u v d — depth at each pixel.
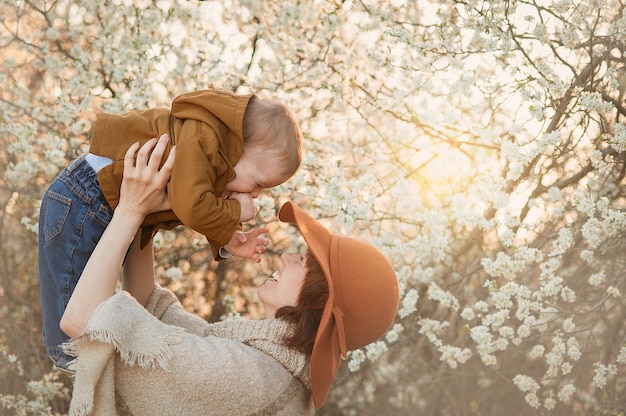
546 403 3.79
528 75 3.52
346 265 1.67
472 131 3.66
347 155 4.07
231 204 1.71
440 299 3.80
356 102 3.97
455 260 4.16
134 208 1.59
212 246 1.84
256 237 1.86
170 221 1.76
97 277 1.51
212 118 1.69
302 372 1.64
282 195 4.18
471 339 4.17
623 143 3.37
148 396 1.49
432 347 4.21
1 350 4.46
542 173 3.70
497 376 4.19
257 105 1.78
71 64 4.17
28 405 4.21
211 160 1.65
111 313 1.45
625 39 3.38
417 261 3.86
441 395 4.44
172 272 4.20
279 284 1.75
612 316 3.81
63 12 4.18
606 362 3.84
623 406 3.79
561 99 3.53
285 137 1.78
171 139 1.67
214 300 4.57
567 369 3.69
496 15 3.47
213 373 1.52
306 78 4.01
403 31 3.67
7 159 4.41
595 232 3.44
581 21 3.42
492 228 3.83
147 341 1.48
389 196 3.99
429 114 3.73
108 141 1.71
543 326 3.79
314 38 4.01
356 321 1.68
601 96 3.43
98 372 1.43
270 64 4.06
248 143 1.76
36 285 4.69
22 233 4.62
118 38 4.13
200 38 4.10
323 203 3.82
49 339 1.76
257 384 1.56
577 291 3.78
